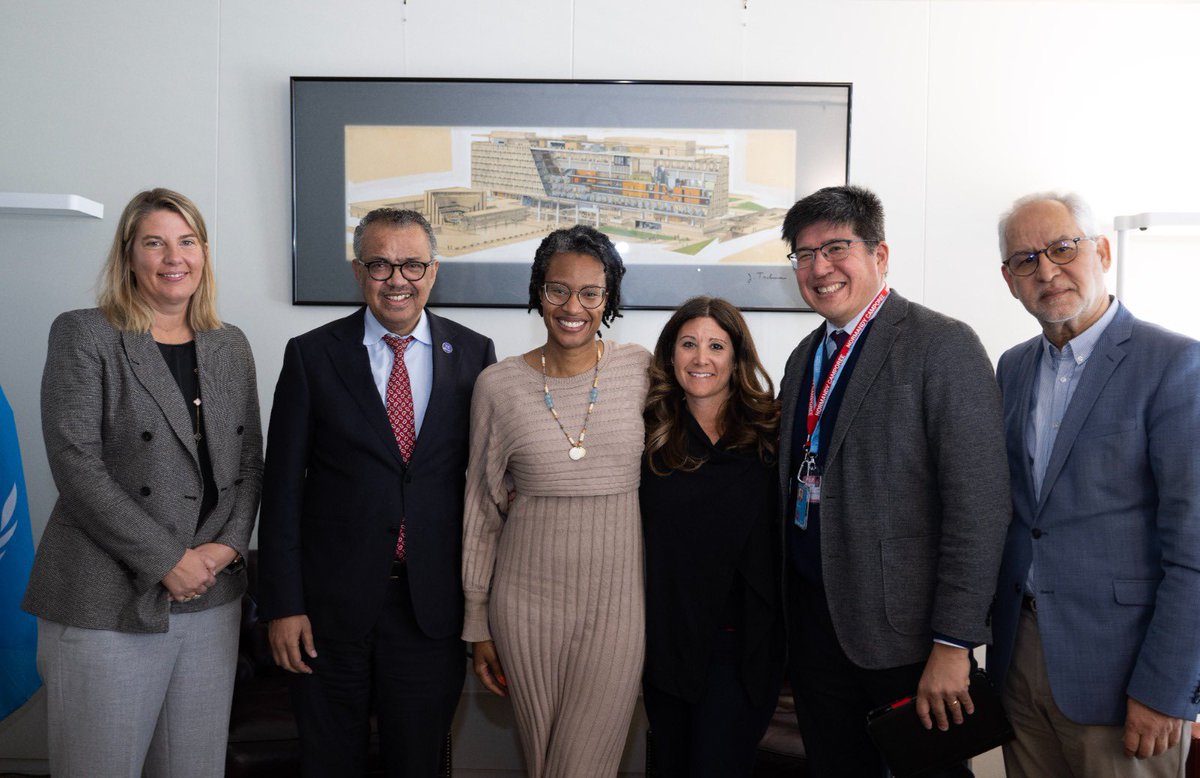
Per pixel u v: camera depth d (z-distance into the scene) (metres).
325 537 1.98
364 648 1.98
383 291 1.96
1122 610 1.63
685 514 1.90
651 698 2.00
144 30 2.96
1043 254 1.72
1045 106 2.98
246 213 2.99
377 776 2.36
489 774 2.97
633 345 2.08
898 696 1.77
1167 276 2.99
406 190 2.97
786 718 2.41
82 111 2.96
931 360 1.73
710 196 2.98
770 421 1.97
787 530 1.92
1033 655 1.76
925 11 2.98
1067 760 1.74
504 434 1.95
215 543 1.95
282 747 2.33
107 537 1.81
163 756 1.96
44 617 1.87
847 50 2.99
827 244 1.82
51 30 2.95
